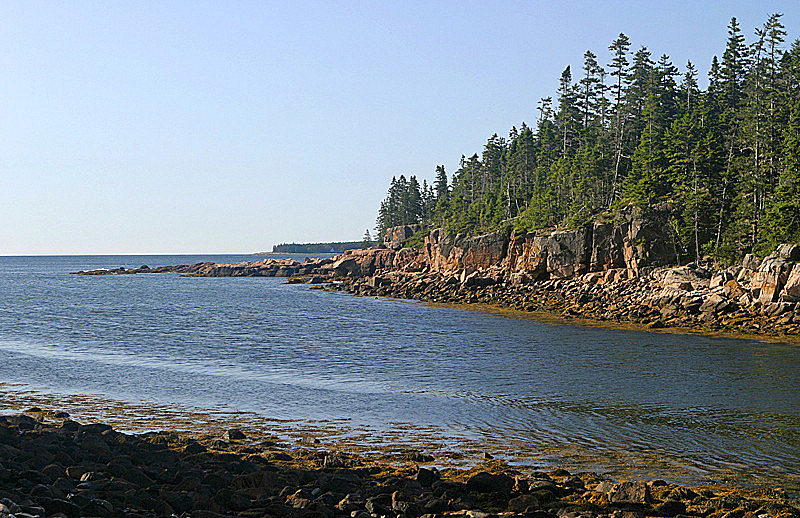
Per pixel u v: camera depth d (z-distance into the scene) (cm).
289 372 3881
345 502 1484
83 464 1731
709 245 9469
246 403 2978
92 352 4619
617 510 1527
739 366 4175
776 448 2309
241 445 2150
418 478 1766
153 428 2473
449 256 13075
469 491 1677
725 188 9988
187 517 1361
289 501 1484
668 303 7519
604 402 3081
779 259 6869
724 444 2358
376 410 2869
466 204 18150
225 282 17012
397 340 5572
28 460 1698
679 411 2900
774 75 11588
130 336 5672
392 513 1459
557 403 3052
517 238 11312
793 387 3472
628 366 4175
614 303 8094
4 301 10106
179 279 18725
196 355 4544
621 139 13100
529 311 8350
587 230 10200
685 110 13325
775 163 9725
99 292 12725
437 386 3462
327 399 3095
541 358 4525
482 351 4888
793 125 9181
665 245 9762
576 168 13388
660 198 10512
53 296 11431
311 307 9338
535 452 2223
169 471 1723
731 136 11350
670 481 1911
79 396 3073
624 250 9906
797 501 1652
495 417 2758
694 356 4619
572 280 9938
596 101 14612
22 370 3803
